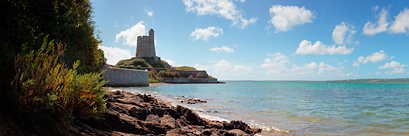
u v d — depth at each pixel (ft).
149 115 29.17
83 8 30.53
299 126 39.55
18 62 14.20
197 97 111.34
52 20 23.16
